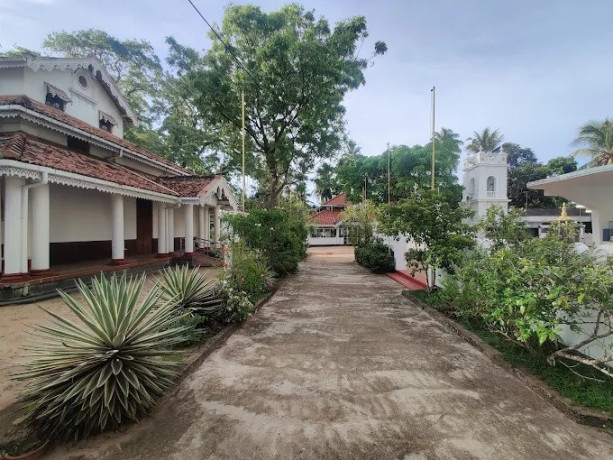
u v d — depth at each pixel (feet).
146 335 10.55
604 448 8.41
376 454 8.17
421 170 75.51
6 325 17.48
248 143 68.18
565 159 117.08
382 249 47.09
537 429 9.19
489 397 10.93
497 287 13.20
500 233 18.80
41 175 22.65
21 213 22.89
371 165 89.97
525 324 11.33
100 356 9.21
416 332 18.22
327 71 56.03
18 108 25.71
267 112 62.18
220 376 12.50
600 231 33.14
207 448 8.38
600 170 25.00
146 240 45.98
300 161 73.15
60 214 32.45
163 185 44.11
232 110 60.70
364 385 11.81
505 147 141.08
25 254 23.06
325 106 61.16
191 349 14.49
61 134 32.24
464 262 20.35
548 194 34.96
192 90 61.21
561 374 11.95
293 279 38.88
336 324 19.80
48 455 8.11
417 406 10.37
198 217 55.57
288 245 40.52
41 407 8.79
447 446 8.45
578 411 9.62
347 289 32.14
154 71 73.67
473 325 18.25
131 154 39.37
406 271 41.88
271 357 14.47
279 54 54.29
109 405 8.78
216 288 18.85
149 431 9.04
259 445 8.50
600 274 10.31
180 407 10.26
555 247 13.94
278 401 10.66
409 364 13.73
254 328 18.89
